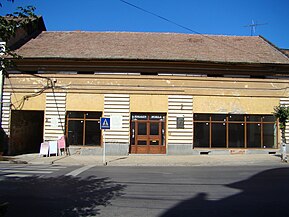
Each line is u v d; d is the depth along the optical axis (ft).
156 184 32.73
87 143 63.41
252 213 21.84
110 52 64.64
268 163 54.03
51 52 63.98
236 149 64.59
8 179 35.09
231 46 73.92
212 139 64.64
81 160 55.42
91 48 67.05
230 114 65.05
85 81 63.16
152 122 64.23
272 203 24.75
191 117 63.57
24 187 30.48
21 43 69.72
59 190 29.17
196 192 28.91
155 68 63.41
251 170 44.57
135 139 63.77
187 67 63.72
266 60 64.85
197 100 63.93
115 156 61.00
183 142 63.26
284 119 58.29
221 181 34.91
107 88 63.10
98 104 63.10
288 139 64.95
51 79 63.05
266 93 65.10
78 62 62.59
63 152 62.44
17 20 15.99
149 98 63.41
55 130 62.64
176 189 30.22
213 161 54.39
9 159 56.08
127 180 35.06
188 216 21.09
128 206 23.70
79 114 63.72
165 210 22.62
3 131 61.82
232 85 64.54
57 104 62.90
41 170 42.98
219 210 22.63
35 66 63.00
